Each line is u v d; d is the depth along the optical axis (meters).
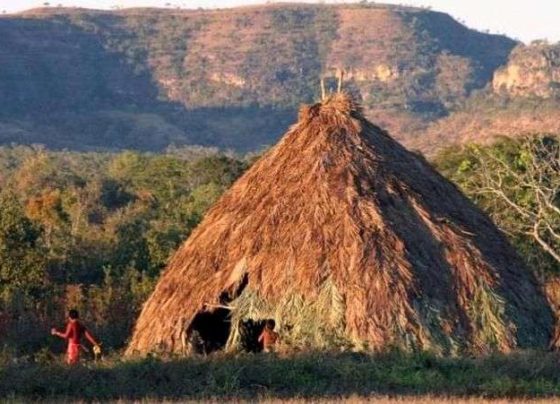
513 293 61.03
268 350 56.34
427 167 66.44
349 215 59.75
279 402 44.19
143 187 197.75
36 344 72.94
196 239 63.25
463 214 63.91
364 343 56.47
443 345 57.25
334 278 58.12
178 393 47.69
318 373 50.69
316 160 62.16
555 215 88.44
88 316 78.62
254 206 61.88
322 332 57.34
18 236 88.25
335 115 64.44
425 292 58.38
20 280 86.12
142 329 62.34
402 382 49.41
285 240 59.75
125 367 50.28
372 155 62.94
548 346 60.12
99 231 116.25
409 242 59.62
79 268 97.31
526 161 90.00
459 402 43.81
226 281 60.25
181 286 61.66
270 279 59.19
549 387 48.62
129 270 93.44
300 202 60.84
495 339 58.62
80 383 48.72
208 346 63.22
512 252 65.12
